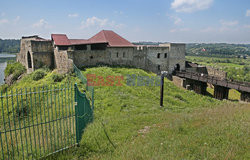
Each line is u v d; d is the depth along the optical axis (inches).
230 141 250.5
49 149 244.8
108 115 489.4
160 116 444.5
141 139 282.0
